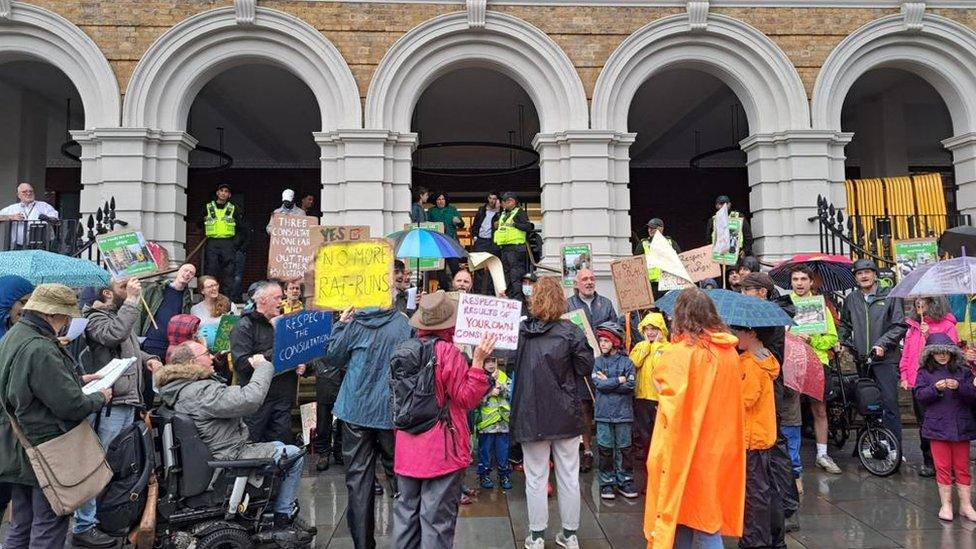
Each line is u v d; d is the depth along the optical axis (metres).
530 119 15.73
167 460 4.17
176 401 4.21
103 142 9.73
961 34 10.81
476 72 12.77
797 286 6.34
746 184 18.05
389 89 10.21
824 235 10.39
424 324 3.83
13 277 4.29
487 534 4.89
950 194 16.77
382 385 4.24
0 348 3.64
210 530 4.05
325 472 6.53
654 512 3.55
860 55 10.80
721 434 3.52
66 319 3.86
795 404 5.58
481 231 10.70
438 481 3.68
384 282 4.50
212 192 17.33
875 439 6.34
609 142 10.31
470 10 10.23
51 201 15.87
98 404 3.77
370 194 10.01
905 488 5.90
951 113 11.20
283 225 7.78
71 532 4.91
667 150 17.78
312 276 4.71
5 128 12.80
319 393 6.57
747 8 10.70
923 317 5.89
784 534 4.32
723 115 15.52
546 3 10.45
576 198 10.22
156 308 6.66
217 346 5.90
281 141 16.73
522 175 17.67
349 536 4.88
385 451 4.36
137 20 9.95
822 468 6.51
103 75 9.83
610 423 5.70
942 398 5.12
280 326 4.54
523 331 4.41
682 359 3.58
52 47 9.92
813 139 10.45
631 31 10.55
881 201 11.59
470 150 17.14
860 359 6.74
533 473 4.42
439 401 3.69
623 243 10.42
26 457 3.60
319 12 10.22
